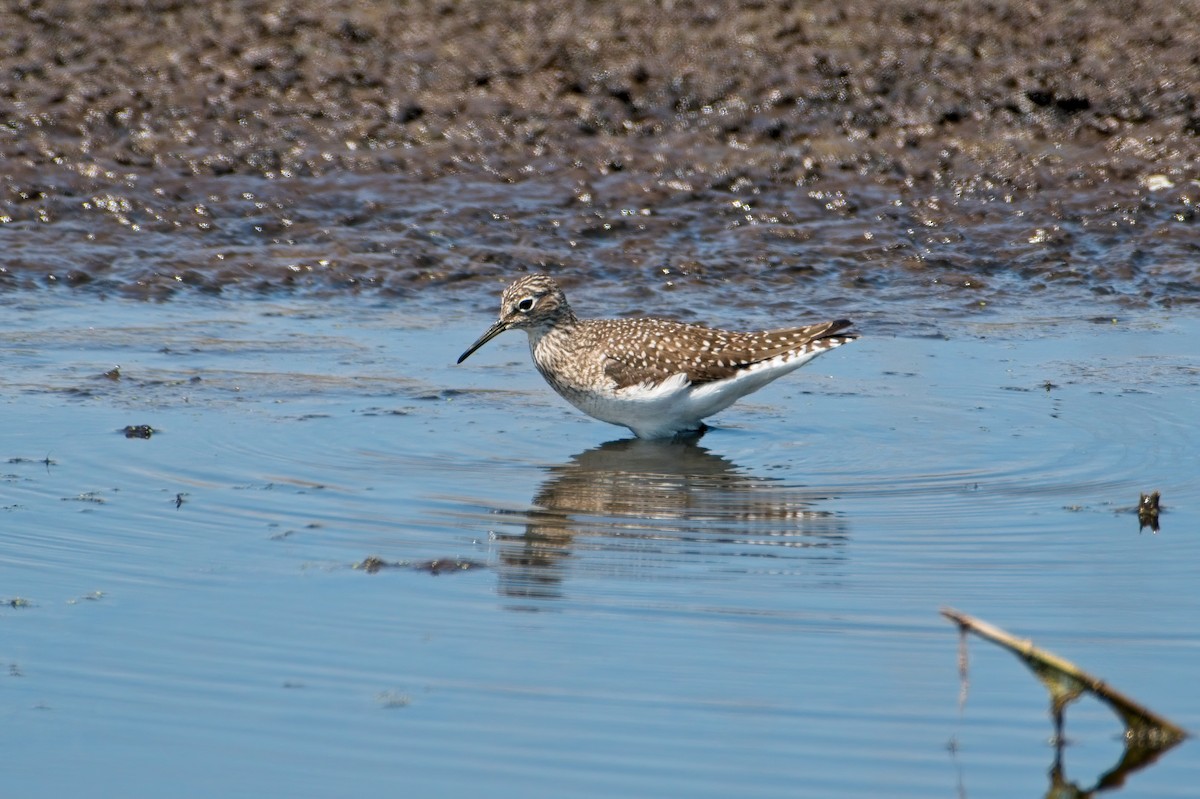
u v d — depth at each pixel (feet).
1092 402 47.21
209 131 68.28
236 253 60.39
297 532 36.58
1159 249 62.39
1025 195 66.28
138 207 63.05
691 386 44.42
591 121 70.18
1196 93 70.38
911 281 60.03
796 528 37.04
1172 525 36.99
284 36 74.38
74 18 74.95
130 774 26.20
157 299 56.85
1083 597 32.83
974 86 71.51
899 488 39.99
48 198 63.05
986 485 40.09
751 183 66.69
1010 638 27.14
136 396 46.78
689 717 27.91
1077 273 60.59
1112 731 27.73
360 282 58.90
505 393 49.03
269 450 42.42
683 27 75.25
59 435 43.14
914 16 75.87
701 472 41.57
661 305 56.70
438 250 61.31
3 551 35.06
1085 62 72.28
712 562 34.99
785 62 72.79
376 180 66.03
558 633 31.22
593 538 36.47
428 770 26.30
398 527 37.01
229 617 31.91
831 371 51.08
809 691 28.86
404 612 32.19
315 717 27.99
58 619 31.71
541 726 27.61
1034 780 26.07
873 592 33.17
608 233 63.10
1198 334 54.65
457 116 70.18
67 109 68.69
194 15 75.61
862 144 69.31
